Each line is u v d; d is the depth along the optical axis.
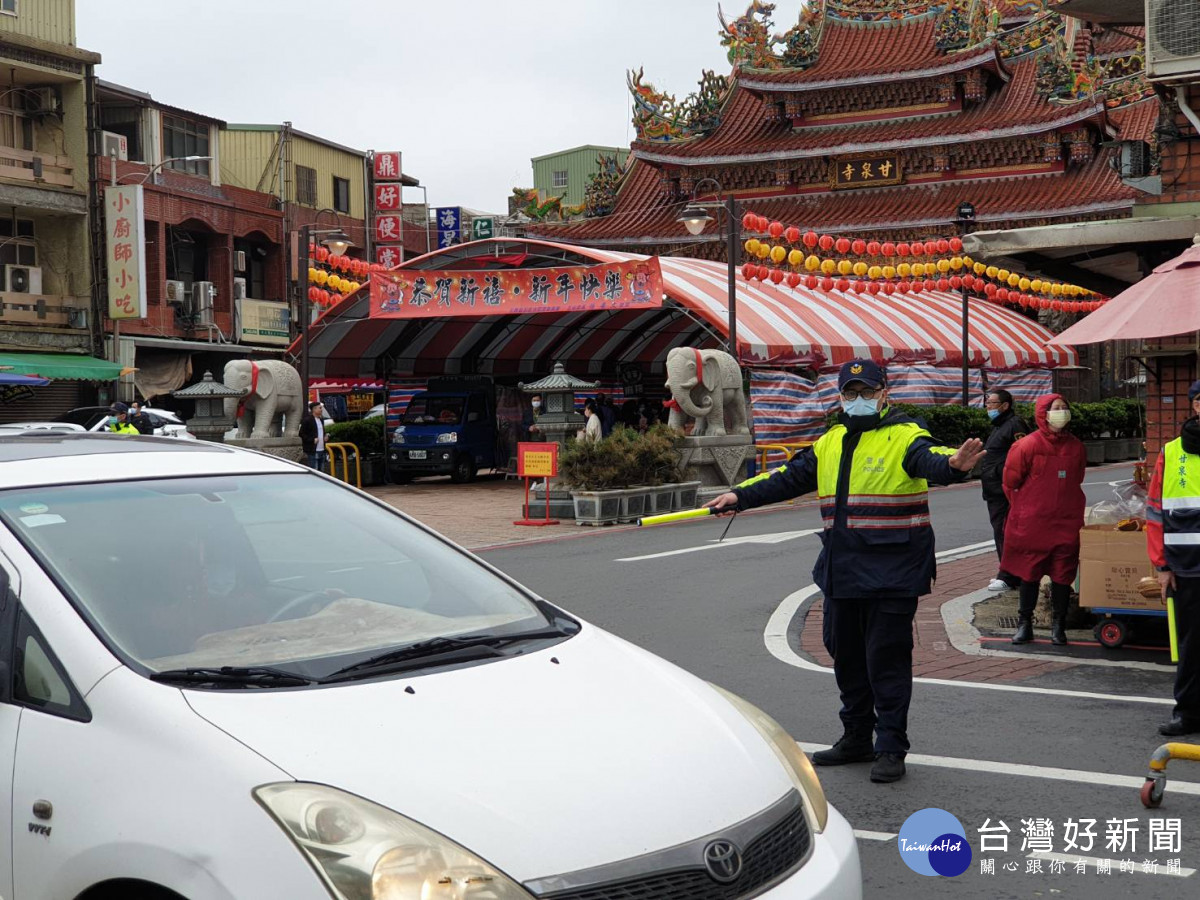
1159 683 7.63
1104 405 32.38
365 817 2.58
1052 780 5.63
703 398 21.81
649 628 9.89
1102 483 22.91
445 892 2.46
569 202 68.69
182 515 3.74
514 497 24.69
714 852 2.75
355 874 2.47
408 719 2.94
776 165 42.66
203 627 3.37
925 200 40.62
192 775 2.72
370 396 45.31
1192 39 10.73
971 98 41.09
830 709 7.12
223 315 39.38
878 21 43.25
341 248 26.48
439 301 26.53
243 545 3.75
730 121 44.84
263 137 42.41
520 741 2.92
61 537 3.44
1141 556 8.41
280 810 2.59
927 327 34.16
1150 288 8.38
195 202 37.97
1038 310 40.25
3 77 32.88
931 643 9.15
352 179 46.06
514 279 25.94
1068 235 10.55
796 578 12.40
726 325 25.38
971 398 34.72
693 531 17.27
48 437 4.20
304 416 24.72
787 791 3.10
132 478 3.83
